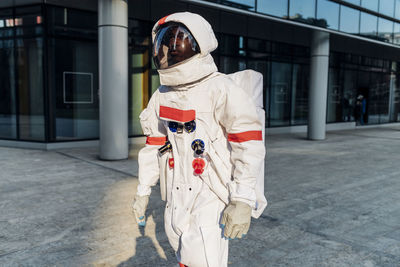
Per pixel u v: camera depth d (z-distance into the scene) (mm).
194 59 2021
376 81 20891
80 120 10859
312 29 12461
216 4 9234
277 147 11773
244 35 13922
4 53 10461
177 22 2064
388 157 10344
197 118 2115
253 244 4086
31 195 5770
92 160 8734
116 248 3891
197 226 2139
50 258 3621
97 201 5512
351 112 19391
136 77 11680
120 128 8719
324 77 13492
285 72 15938
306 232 4477
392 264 3658
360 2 13844
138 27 11492
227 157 2209
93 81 11031
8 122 10688
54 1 9953
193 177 2189
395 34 15945
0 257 3623
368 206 5617
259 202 2307
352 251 3949
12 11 10203
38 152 9766
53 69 10172
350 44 18281
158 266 3508
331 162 9320
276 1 10789
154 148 2482
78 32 10539
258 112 2273
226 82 2109
